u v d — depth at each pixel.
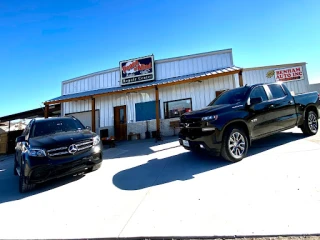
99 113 12.67
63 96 13.59
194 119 4.13
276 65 15.13
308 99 5.36
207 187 2.91
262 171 3.21
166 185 3.22
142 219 2.26
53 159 3.63
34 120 5.04
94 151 4.22
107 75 13.19
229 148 3.84
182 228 1.99
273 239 1.70
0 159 10.38
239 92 4.73
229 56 10.70
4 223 2.55
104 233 2.10
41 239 2.12
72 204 2.94
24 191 3.75
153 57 11.96
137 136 11.33
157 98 9.27
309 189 2.42
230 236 1.79
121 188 3.35
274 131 4.56
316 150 3.88
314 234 1.68
